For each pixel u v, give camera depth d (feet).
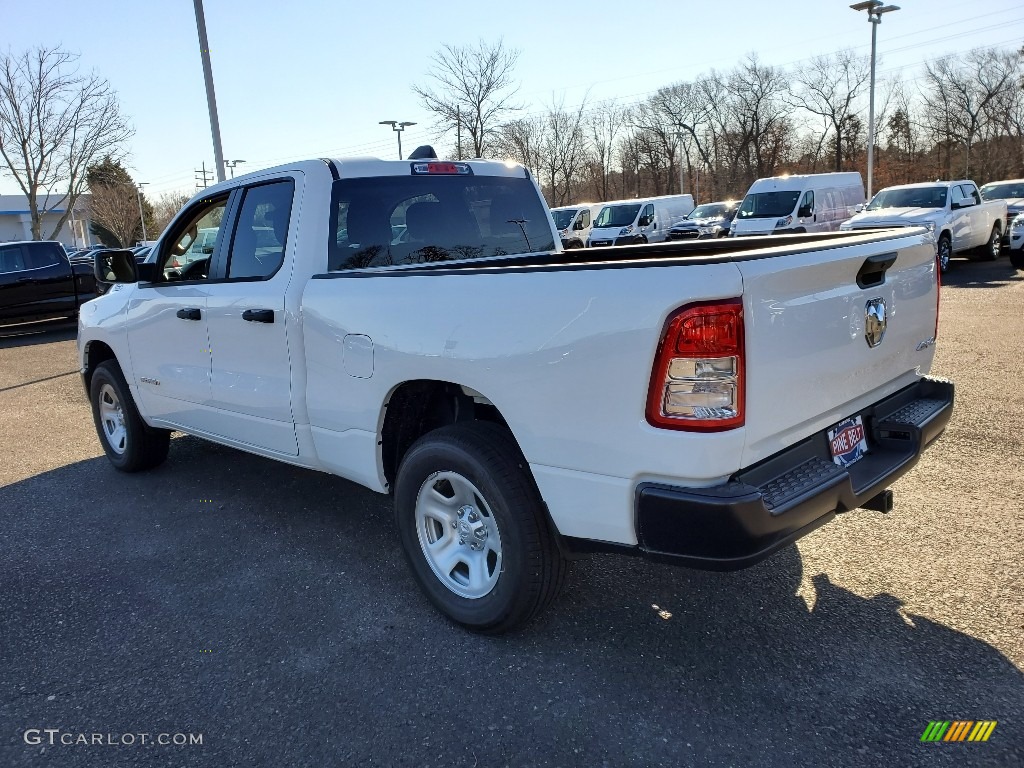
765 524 7.89
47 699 9.43
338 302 11.32
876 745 7.91
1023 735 7.96
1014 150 203.00
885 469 9.81
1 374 36.09
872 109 107.45
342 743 8.38
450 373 9.78
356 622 10.99
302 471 17.93
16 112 107.14
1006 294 41.47
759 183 65.82
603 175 232.12
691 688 9.04
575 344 8.46
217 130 48.78
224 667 9.97
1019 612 10.17
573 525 8.99
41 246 51.85
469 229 14.42
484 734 8.41
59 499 16.81
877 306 9.95
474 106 115.03
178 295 14.70
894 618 10.24
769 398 8.20
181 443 20.94
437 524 11.06
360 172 13.02
